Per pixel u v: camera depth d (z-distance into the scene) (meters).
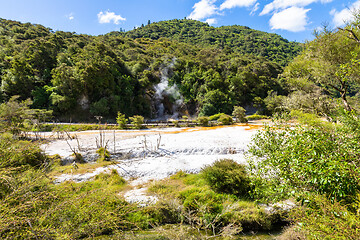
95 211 3.25
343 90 8.48
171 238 4.82
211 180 8.22
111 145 14.98
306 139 3.71
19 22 58.97
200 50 68.62
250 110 46.19
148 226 6.29
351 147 3.38
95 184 8.55
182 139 16.27
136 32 104.19
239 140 15.11
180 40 102.00
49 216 2.78
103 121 31.77
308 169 3.26
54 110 28.47
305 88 10.52
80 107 31.77
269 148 4.72
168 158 12.53
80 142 15.84
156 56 57.94
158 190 8.26
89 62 34.69
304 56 10.10
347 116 3.80
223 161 9.02
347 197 3.28
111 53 45.16
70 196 3.27
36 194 2.90
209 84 44.41
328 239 2.86
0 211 2.40
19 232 2.48
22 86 29.27
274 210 6.55
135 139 16.80
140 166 11.31
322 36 8.63
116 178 9.45
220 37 110.69
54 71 32.72
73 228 2.83
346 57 8.16
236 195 7.71
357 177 2.82
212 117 31.47
